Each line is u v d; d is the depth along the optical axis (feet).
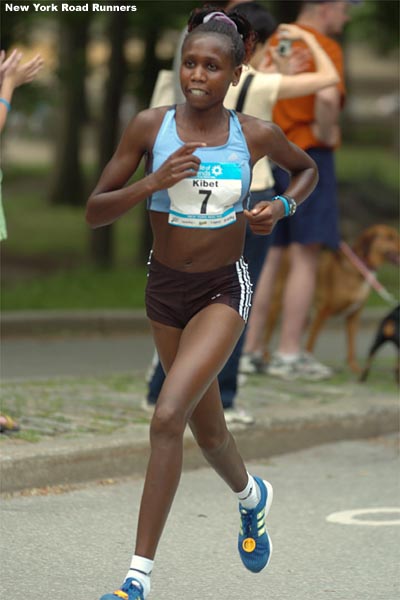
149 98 194.80
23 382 91.56
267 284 98.73
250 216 46.80
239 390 92.27
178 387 44.98
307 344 104.94
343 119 467.11
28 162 406.82
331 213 97.40
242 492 50.31
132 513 63.05
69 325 134.51
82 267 199.41
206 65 46.26
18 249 221.46
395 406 88.79
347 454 80.89
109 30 196.75
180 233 46.98
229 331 46.75
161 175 44.98
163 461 44.42
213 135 46.88
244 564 51.34
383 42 366.43
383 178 311.47
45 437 70.95
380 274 167.73
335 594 51.70
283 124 95.86
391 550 58.49
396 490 71.20
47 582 51.62
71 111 294.05
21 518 60.95
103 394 87.25
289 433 80.59
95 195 46.70
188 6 178.09
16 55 65.87
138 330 138.51
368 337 142.41
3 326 130.21
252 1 77.20
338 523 63.26
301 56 87.92
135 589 43.60
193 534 60.23
